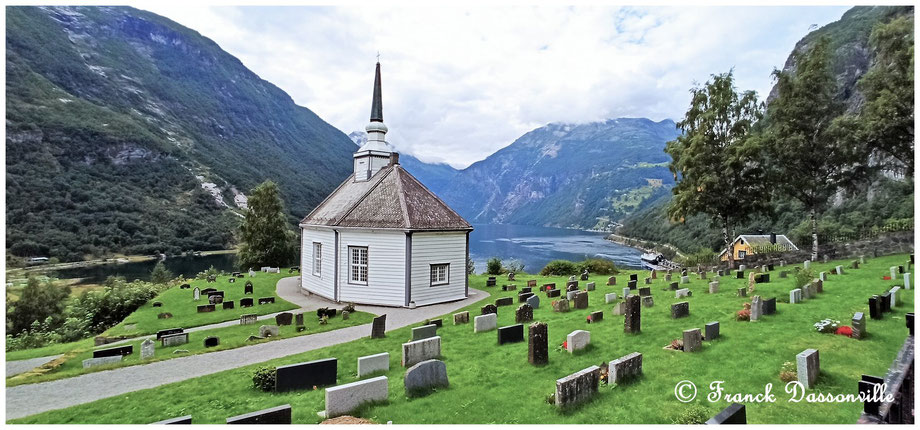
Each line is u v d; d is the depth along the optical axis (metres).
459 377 13.38
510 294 32.44
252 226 61.66
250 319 25.69
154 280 60.22
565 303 22.84
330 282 31.92
